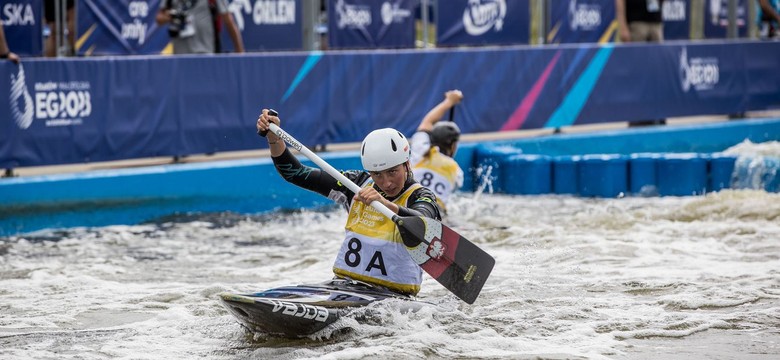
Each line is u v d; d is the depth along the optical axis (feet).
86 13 103.24
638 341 51.52
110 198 93.61
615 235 83.46
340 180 51.72
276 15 115.85
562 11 132.67
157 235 88.63
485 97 119.03
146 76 97.45
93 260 77.82
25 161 91.35
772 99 148.25
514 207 102.12
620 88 131.03
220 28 107.04
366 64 110.01
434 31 126.00
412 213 50.52
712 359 47.91
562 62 125.29
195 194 98.43
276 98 104.78
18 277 71.56
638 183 110.32
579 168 110.83
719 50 141.59
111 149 95.96
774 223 87.20
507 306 59.26
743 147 129.80
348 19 117.50
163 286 67.97
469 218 94.99
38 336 54.13
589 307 58.59
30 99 91.15
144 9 107.65
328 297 51.16
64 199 91.30
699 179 109.91
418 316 52.80
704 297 60.29
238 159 103.86
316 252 81.05
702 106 139.95
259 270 73.97
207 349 50.52
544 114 124.26
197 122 100.63
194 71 100.07
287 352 48.80
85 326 56.65
